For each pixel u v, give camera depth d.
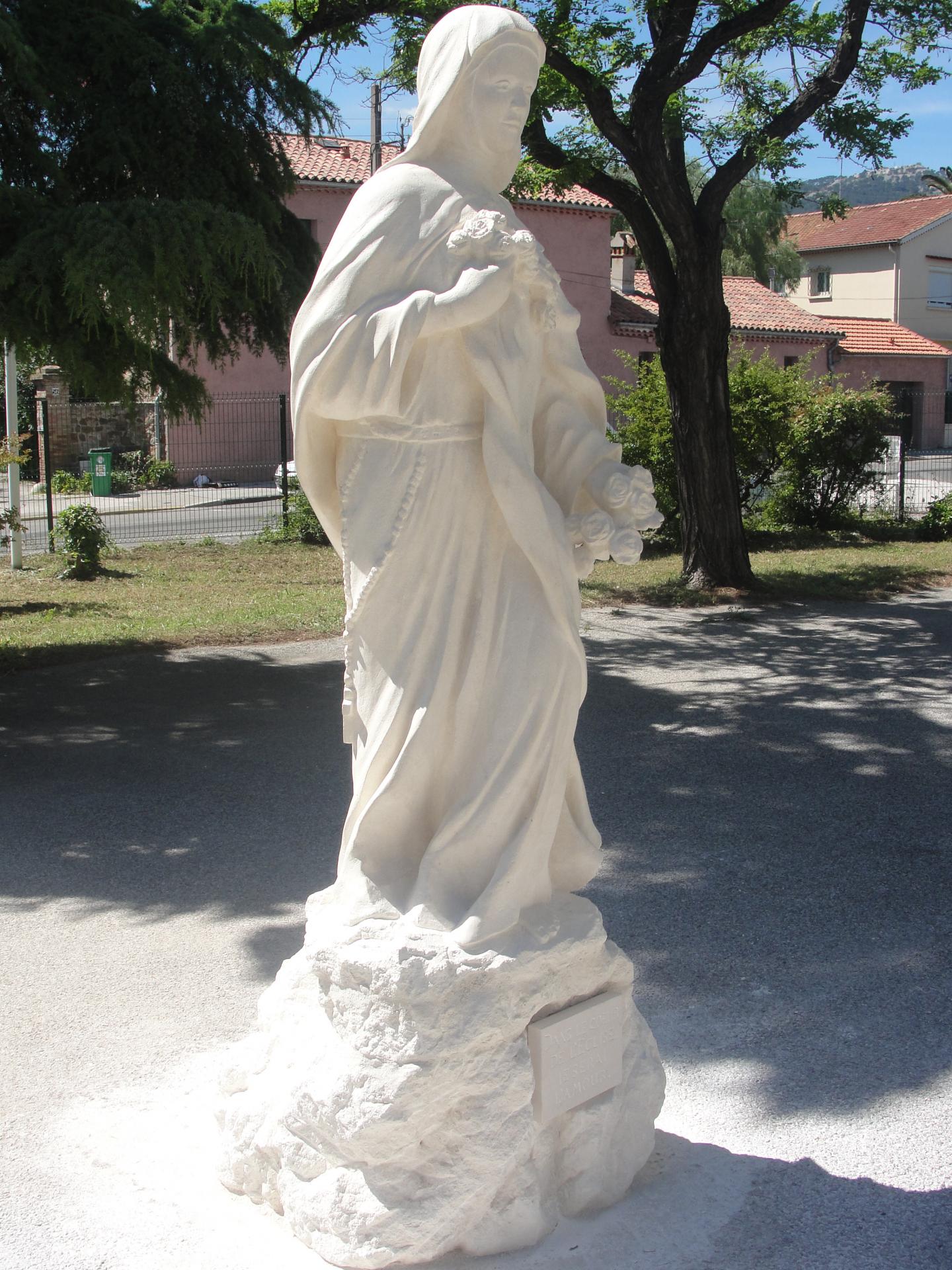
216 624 12.95
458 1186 2.98
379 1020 2.90
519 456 3.02
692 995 4.84
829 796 7.47
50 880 6.12
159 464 30.81
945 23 13.69
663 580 15.96
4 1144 3.71
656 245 14.91
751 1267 3.08
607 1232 3.18
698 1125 3.87
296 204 29.23
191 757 8.30
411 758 3.04
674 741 8.74
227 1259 3.07
